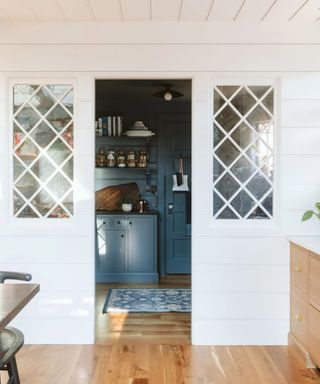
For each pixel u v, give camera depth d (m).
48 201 3.02
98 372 2.54
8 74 2.93
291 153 2.97
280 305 3.00
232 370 2.58
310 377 2.49
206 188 2.97
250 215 3.03
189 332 3.28
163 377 2.48
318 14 2.78
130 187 5.43
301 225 2.98
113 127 5.11
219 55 2.94
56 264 2.97
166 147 5.40
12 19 2.86
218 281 3.00
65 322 2.98
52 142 3.00
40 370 2.56
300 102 2.95
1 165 2.96
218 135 3.01
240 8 2.68
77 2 2.58
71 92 2.99
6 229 2.96
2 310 1.47
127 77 2.95
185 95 5.06
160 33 2.93
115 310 3.85
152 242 5.00
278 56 2.94
